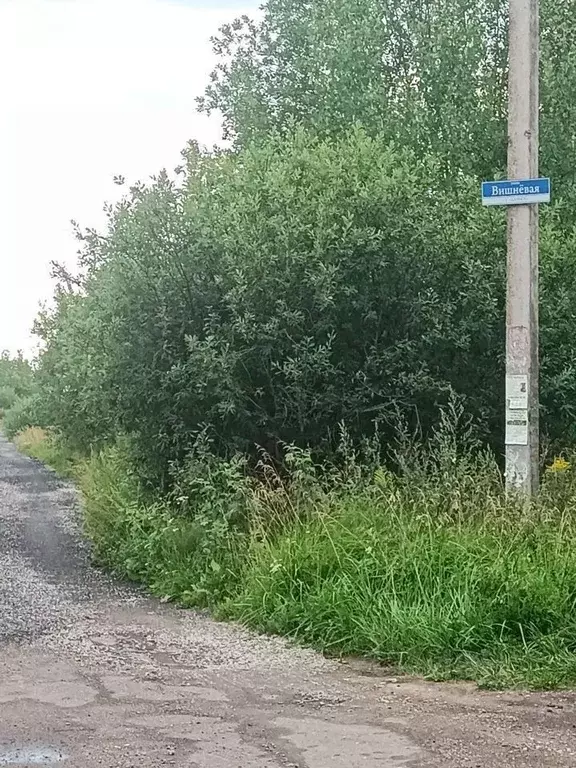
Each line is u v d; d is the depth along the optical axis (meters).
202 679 6.68
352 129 14.88
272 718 5.79
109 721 5.73
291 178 11.58
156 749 5.23
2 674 6.79
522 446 9.09
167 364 11.04
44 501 20.47
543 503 8.63
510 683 6.43
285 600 8.12
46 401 27.73
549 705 6.02
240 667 7.01
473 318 11.08
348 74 16.62
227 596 9.11
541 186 9.00
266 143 13.38
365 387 10.80
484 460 9.53
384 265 10.83
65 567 11.80
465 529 8.14
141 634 8.09
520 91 9.19
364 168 11.72
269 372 10.91
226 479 10.30
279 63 20.11
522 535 7.95
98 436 18.95
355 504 8.93
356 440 10.99
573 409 11.49
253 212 11.17
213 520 10.10
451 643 7.02
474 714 5.86
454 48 15.73
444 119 15.27
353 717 5.81
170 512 10.99
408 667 6.86
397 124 15.62
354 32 16.77
